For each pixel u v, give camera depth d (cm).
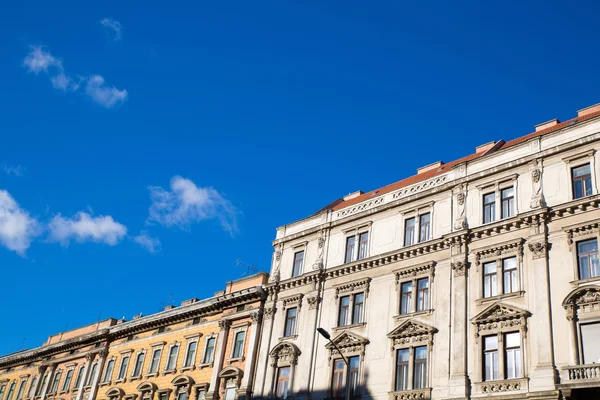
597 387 2758
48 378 6962
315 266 4562
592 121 3466
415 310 3784
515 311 3266
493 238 3594
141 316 6438
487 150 4412
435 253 3853
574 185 3400
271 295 4800
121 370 5947
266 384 4397
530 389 3034
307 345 4284
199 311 5391
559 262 3256
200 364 5056
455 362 3400
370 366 3838
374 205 4475
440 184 4081
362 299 4156
